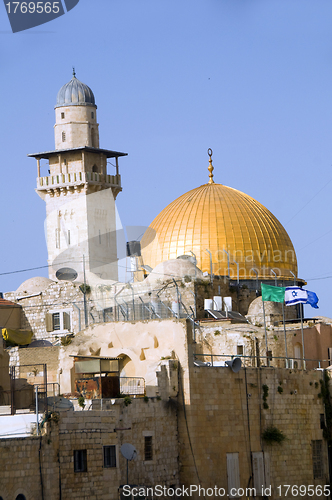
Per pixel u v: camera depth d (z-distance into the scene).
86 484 46.25
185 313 74.50
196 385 54.47
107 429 48.12
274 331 67.25
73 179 109.06
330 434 62.66
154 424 52.22
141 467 50.59
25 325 79.19
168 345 56.31
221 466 54.62
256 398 57.91
